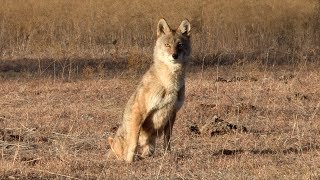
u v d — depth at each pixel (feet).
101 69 69.41
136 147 32.53
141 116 32.42
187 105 49.85
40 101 53.11
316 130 40.70
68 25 88.33
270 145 36.52
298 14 92.68
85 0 95.55
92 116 46.78
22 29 87.51
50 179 29.07
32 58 77.05
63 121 44.47
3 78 65.21
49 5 92.79
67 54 79.36
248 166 31.12
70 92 57.36
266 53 79.97
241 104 49.08
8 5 91.15
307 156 32.91
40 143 37.81
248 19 90.58
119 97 55.06
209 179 28.60
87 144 37.65
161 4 93.76
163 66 32.60
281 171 29.71
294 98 52.85
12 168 30.45
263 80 62.18
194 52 79.66
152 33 87.56
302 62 74.95
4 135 38.91
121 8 92.99
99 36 86.74
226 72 70.59
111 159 33.24
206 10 92.43
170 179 28.76
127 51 80.79
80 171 30.58
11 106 51.11
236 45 83.56
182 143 37.88
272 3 94.17
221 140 38.50
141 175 29.60
